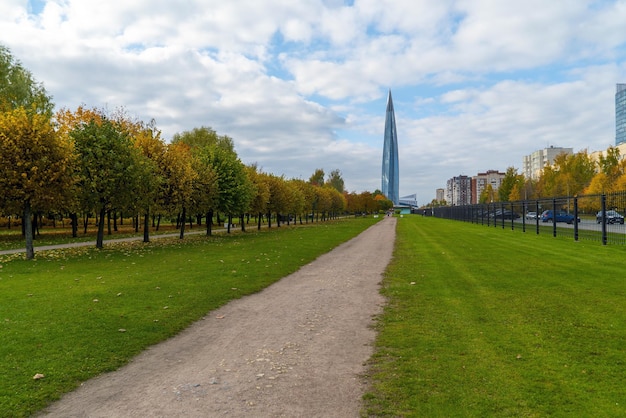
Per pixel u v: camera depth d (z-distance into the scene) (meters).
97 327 8.19
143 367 6.35
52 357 6.59
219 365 6.39
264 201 45.34
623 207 21.17
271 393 5.33
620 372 5.66
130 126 39.75
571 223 27.16
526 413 4.61
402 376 5.75
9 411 4.90
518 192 80.12
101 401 5.18
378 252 22.03
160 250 23.19
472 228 42.34
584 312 8.66
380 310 9.62
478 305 9.56
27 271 15.40
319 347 7.17
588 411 4.62
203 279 13.54
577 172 64.75
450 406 4.82
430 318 8.67
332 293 11.76
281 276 14.63
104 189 23.69
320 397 5.19
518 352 6.51
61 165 20.30
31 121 20.12
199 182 33.28
